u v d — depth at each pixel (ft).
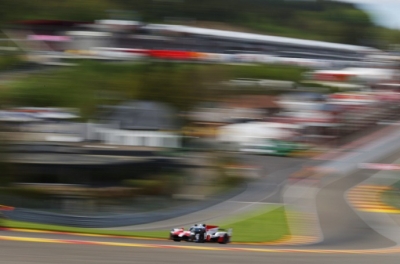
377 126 309.42
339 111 314.35
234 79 357.82
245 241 117.50
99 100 268.82
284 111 310.04
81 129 225.97
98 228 119.14
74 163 184.65
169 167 197.26
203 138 246.47
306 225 141.08
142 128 238.27
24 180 175.83
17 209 112.27
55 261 46.42
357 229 136.56
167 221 139.74
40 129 220.43
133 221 132.57
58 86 295.07
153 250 56.24
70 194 164.66
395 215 158.51
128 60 361.71
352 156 253.44
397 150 268.21
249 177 203.82
